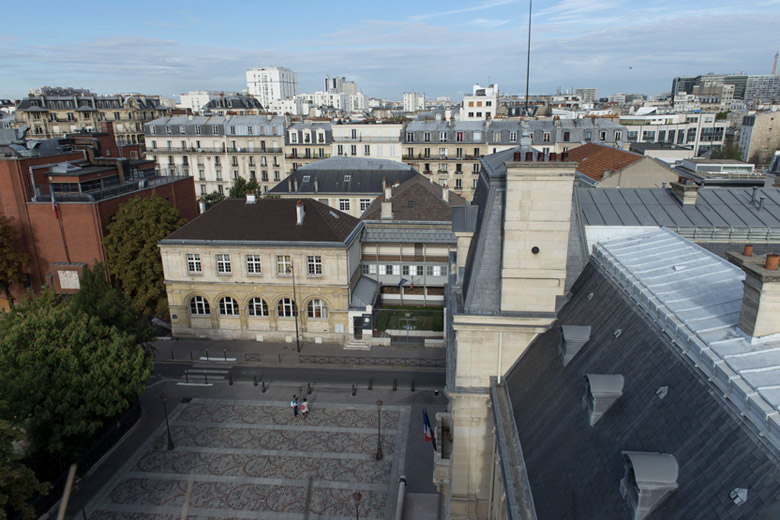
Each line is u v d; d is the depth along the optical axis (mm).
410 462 37344
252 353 54344
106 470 36812
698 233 29531
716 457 13148
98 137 83625
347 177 95062
